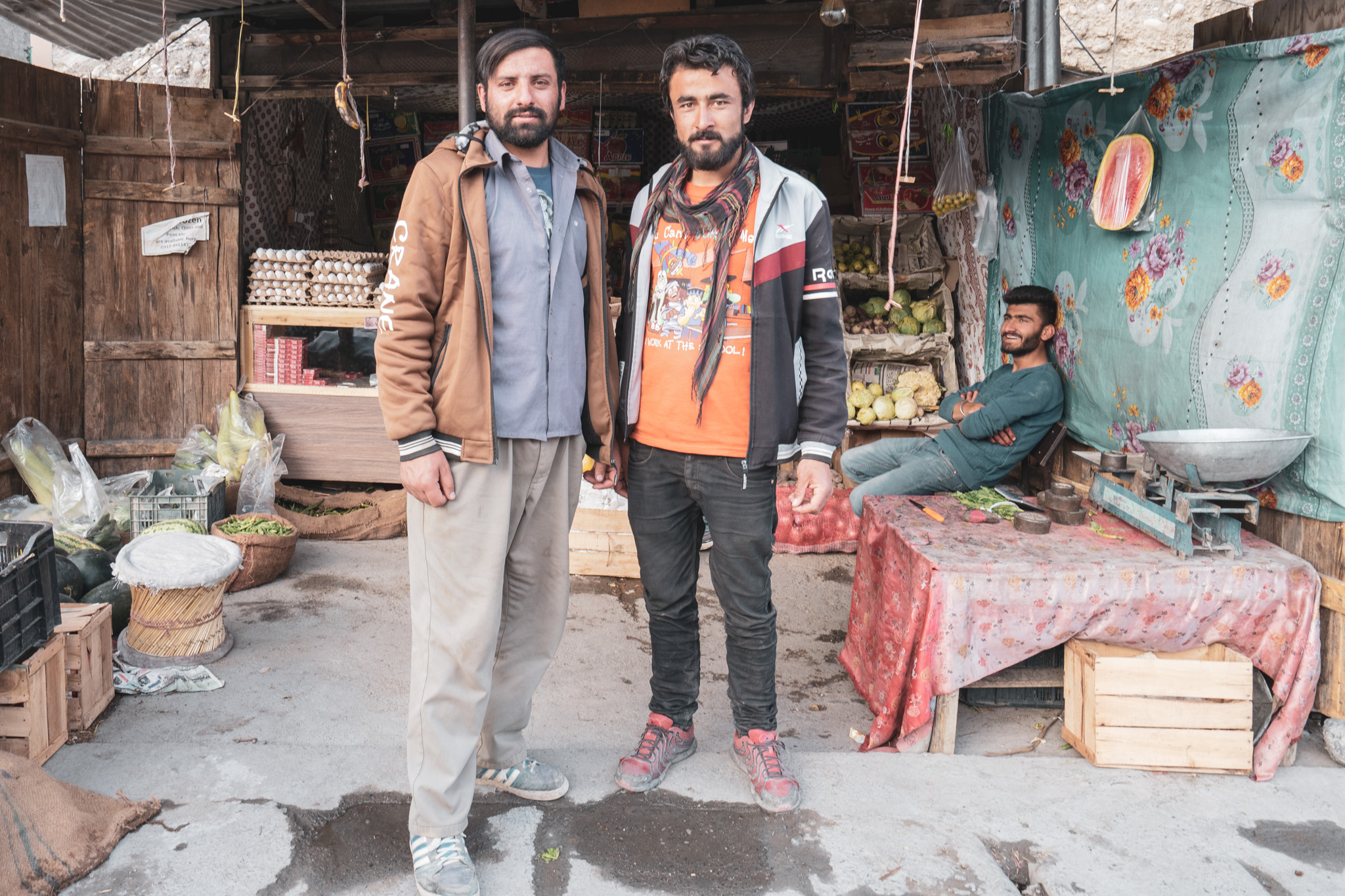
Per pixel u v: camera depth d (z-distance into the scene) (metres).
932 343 5.71
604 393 2.29
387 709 3.10
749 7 4.92
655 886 2.15
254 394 5.24
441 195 1.99
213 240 5.17
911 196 6.04
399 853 2.24
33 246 4.76
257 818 2.34
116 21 5.29
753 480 2.36
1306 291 2.84
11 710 2.51
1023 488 4.45
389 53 5.16
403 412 1.98
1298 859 2.31
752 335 2.30
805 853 2.27
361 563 4.63
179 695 3.13
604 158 7.29
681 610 2.56
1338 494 2.76
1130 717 2.72
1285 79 2.89
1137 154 3.56
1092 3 6.07
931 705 2.80
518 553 2.23
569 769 2.61
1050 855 2.30
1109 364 3.85
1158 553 2.91
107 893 2.06
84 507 4.44
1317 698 2.91
